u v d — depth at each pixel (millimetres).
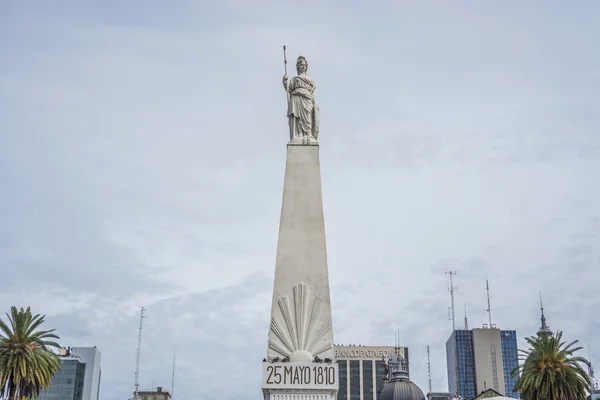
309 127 46750
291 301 42469
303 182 45000
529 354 84562
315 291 42656
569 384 80938
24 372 79375
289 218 44094
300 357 41188
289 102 47438
